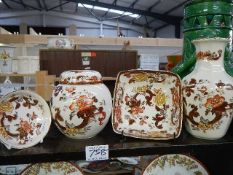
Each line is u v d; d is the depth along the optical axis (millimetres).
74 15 8734
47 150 658
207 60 721
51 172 769
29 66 1308
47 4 8008
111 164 1378
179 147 696
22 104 738
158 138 723
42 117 741
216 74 708
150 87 805
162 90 797
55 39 1675
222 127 715
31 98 748
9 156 627
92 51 1619
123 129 757
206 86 697
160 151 691
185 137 755
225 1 776
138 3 6246
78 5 7730
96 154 667
